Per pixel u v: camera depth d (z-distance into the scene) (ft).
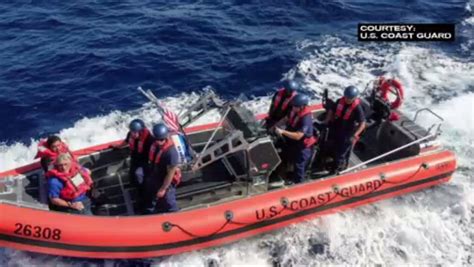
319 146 27.91
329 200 26.86
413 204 29.12
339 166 27.55
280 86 39.68
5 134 34.35
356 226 27.63
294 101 24.72
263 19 49.19
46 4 52.29
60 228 23.02
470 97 37.91
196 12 50.21
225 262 25.57
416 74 40.78
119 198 25.98
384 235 27.17
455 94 38.34
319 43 45.14
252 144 24.56
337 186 26.96
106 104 37.45
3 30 46.98
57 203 22.91
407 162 28.71
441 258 25.80
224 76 40.75
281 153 26.86
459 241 26.81
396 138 29.76
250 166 25.16
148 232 23.79
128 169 27.53
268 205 25.70
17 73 40.50
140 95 38.52
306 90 38.88
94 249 23.68
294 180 27.02
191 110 27.20
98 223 23.48
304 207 26.37
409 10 50.98
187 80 40.24
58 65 41.73
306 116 24.95
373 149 30.63
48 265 24.91
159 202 24.40
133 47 44.32
